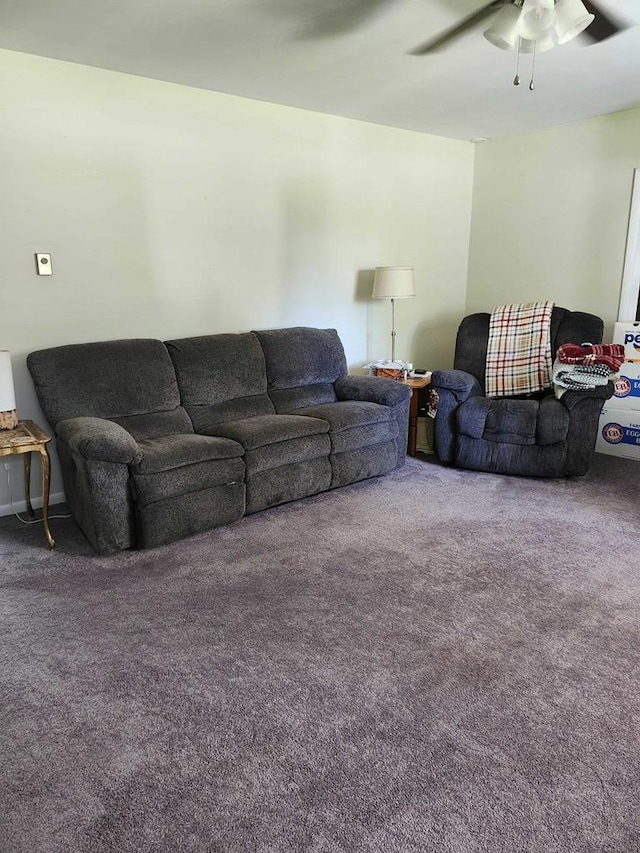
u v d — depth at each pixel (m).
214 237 3.76
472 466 3.84
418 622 2.22
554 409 3.62
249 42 2.78
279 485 3.20
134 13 2.46
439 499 3.42
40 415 3.26
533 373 4.20
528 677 1.92
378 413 3.64
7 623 2.21
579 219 4.54
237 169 3.77
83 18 2.50
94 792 1.50
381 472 3.73
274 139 3.90
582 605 2.32
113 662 2.00
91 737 1.68
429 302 5.16
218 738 1.67
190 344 3.56
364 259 4.60
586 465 3.65
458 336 4.55
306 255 4.25
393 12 2.46
